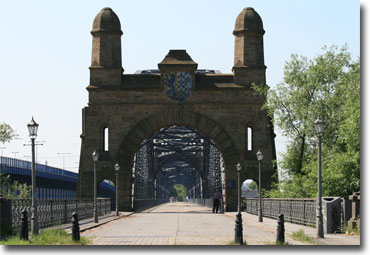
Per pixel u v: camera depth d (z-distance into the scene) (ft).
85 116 196.65
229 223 127.13
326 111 167.02
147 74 191.93
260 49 191.31
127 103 189.57
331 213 89.66
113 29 191.83
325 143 162.50
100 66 190.70
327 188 127.95
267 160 187.32
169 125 191.11
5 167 165.58
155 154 412.16
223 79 191.31
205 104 189.37
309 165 154.20
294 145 172.45
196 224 123.03
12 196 161.48
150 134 191.93
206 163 378.32
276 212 139.13
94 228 108.88
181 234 92.22
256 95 189.37
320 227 81.46
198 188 517.96
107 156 188.24
